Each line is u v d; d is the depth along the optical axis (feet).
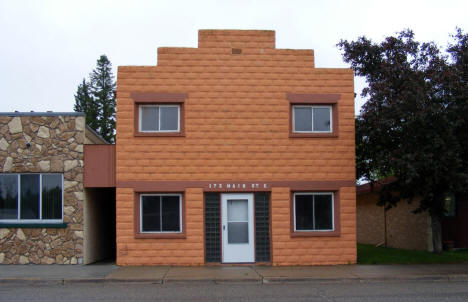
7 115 52.49
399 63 52.90
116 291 38.34
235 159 52.29
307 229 53.06
